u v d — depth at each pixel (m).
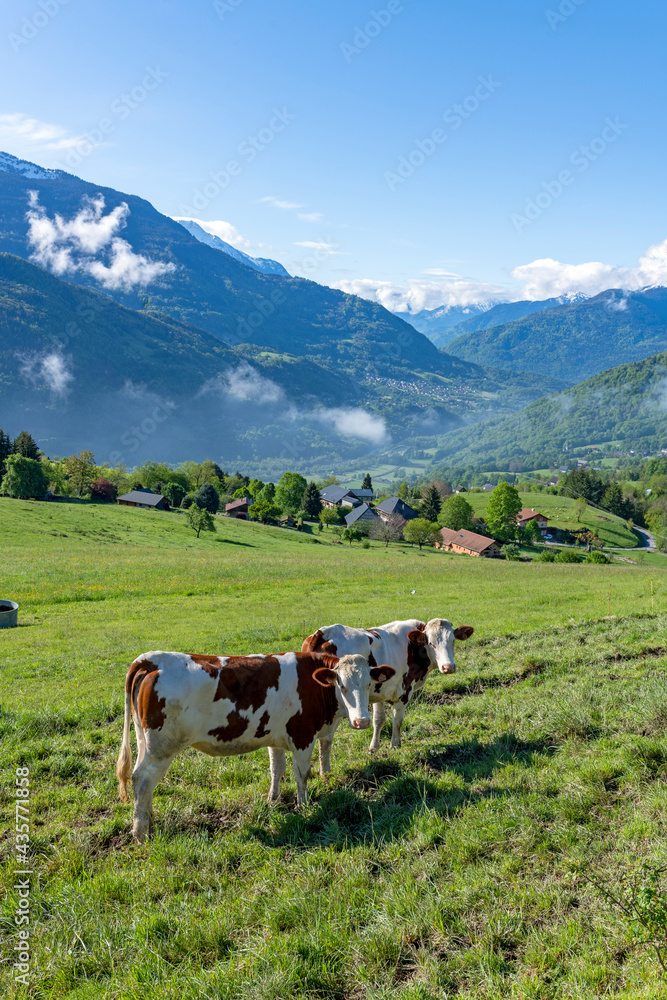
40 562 36.22
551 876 5.20
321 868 5.65
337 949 4.61
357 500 157.38
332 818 6.67
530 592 27.70
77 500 99.56
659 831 5.50
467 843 5.73
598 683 10.50
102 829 6.62
